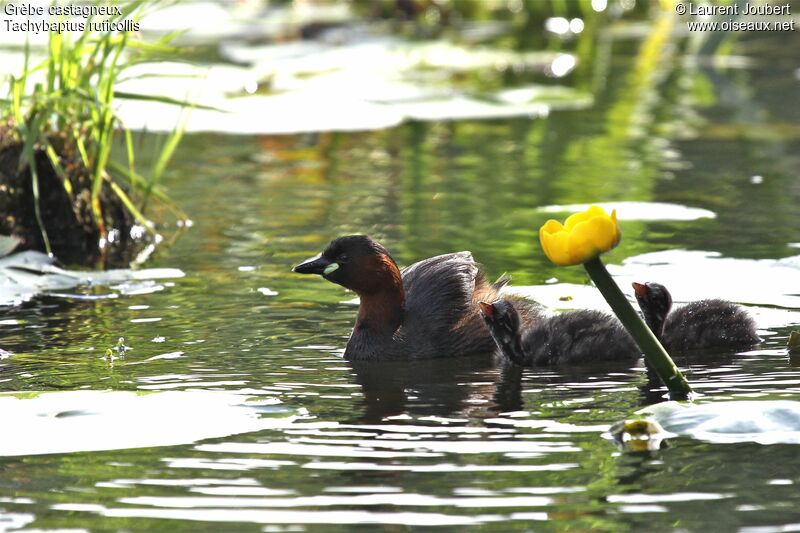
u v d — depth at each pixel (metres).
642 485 7.33
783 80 24.94
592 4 35.16
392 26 32.25
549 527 6.79
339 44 28.70
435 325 10.74
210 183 17.47
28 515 7.00
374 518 6.93
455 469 7.64
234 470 7.64
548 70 26.56
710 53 27.95
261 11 34.41
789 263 12.77
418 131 21.70
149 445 8.02
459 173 18.02
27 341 10.69
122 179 16.14
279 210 15.90
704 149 19.16
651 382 9.57
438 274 11.26
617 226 8.58
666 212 15.27
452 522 6.87
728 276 12.34
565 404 8.99
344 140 20.89
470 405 9.02
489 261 13.28
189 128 18.95
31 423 8.38
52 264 13.50
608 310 11.12
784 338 10.54
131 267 13.49
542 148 19.72
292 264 13.44
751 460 7.66
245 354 10.34
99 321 11.34
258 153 19.66
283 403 8.99
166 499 7.20
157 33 30.25
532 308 11.26
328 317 11.55
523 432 8.32
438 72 25.88
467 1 34.88
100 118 14.66
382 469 7.65
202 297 12.20
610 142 19.97
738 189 16.48
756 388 9.20
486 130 21.53
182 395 9.02
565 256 8.62
